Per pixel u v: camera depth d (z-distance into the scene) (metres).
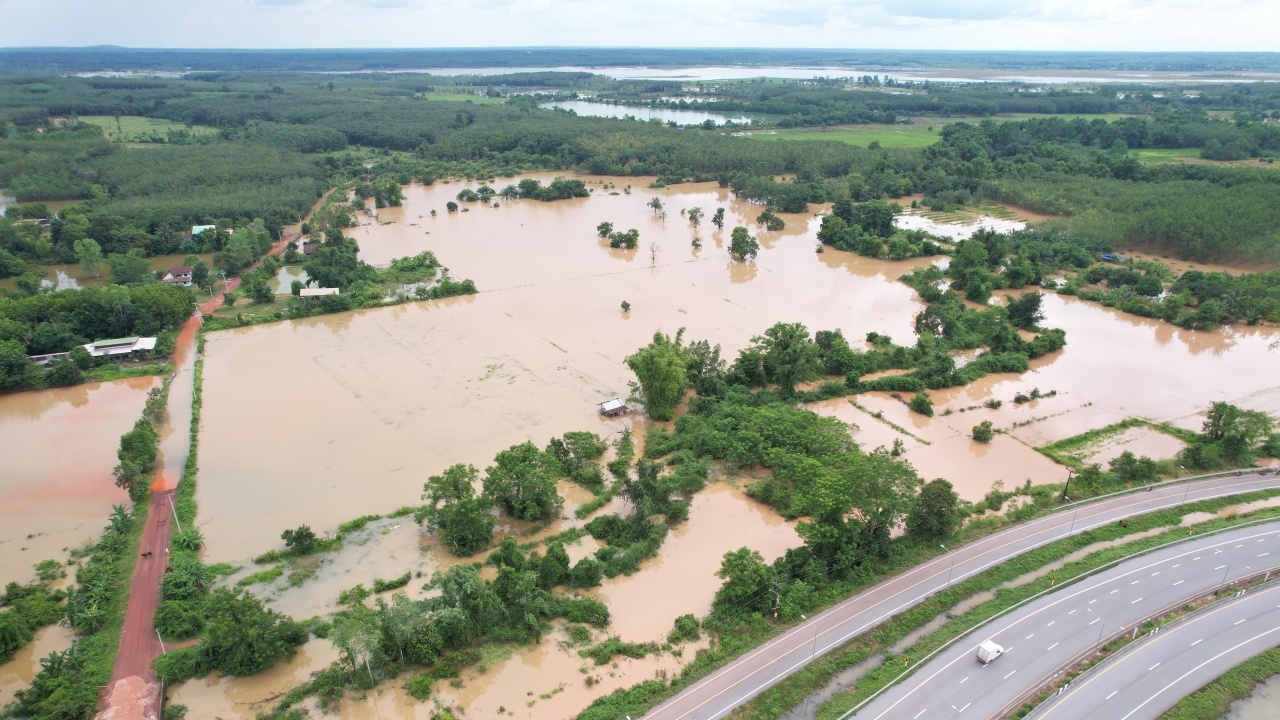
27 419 100.06
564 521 79.56
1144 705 57.06
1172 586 69.94
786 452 87.06
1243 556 74.12
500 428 96.75
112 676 59.03
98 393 107.44
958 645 62.59
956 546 75.31
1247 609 67.19
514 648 62.69
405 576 70.12
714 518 80.88
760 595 66.88
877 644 63.03
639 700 56.97
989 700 57.19
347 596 67.75
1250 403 106.06
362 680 58.03
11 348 108.06
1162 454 93.50
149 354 117.25
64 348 117.94
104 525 78.25
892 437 97.06
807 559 69.50
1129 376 114.94
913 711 56.22
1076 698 57.66
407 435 94.94
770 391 107.12
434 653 60.50
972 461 91.75
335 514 79.75
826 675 59.81
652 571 72.62
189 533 73.81
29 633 63.03
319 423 97.69
